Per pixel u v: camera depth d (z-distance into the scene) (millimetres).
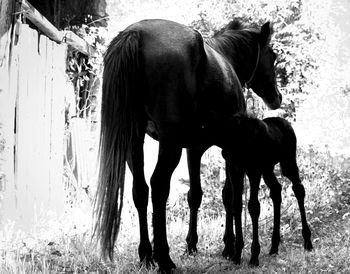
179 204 6387
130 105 3494
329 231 5355
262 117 7285
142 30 3582
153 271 3592
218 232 5242
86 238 4551
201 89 3715
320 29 8180
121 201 3422
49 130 5395
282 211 5789
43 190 5199
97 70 6945
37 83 5102
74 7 7695
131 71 3494
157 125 3547
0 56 4309
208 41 4520
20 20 4707
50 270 3678
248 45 4773
